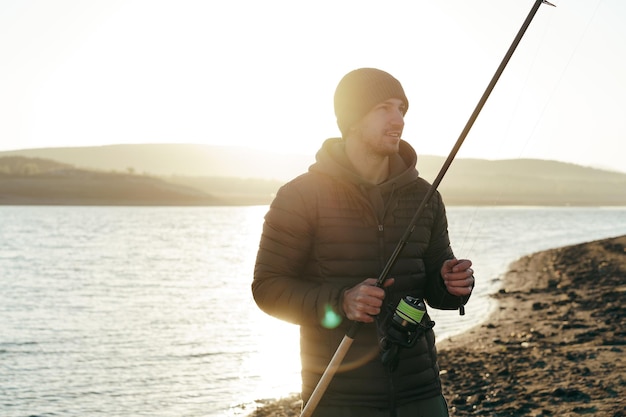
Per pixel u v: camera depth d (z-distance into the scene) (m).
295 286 3.12
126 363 11.53
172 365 11.34
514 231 62.31
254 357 11.91
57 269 30.31
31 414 8.72
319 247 3.19
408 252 3.21
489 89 3.02
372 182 3.25
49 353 12.46
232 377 10.45
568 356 9.43
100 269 30.30
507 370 8.95
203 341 13.48
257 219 109.25
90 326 15.47
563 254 29.14
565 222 87.56
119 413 8.66
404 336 2.99
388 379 3.10
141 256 37.97
